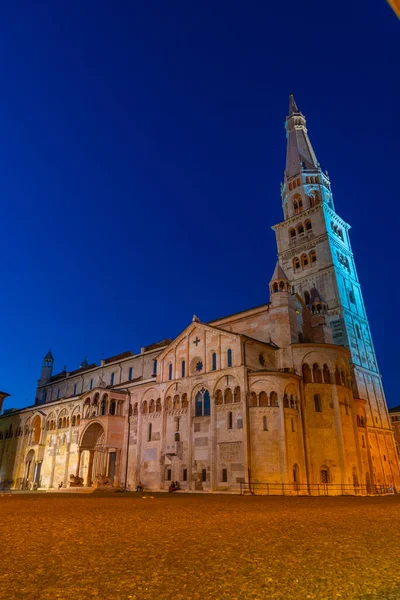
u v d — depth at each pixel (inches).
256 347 2522.1
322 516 925.2
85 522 809.5
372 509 1124.5
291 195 4288.9
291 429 2249.0
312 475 2242.9
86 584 377.4
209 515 946.7
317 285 3629.4
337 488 2210.9
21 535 644.7
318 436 2319.1
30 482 3636.8
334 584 378.0
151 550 522.9
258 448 2193.7
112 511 1053.8
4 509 1121.4
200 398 2544.3
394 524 775.1
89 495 2039.9
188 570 425.1
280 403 2242.9
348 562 457.4
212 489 2262.6
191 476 2401.6
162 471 2583.7
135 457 2790.4
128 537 623.2
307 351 2504.9
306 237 3927.2
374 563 453.1
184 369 2741.1
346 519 862.5
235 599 338.3
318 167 4382.4
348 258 3922.2
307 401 2386.8
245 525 759.7
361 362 3363.7
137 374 3612.2
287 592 356.5
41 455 3676.2
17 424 4168.3
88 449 3078.2
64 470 3344.0
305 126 4763.8
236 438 2262.6
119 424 2960.1
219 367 2518.5
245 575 407.2
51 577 400.8
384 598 340.5
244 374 2340.1
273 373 2300.7
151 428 2773.1
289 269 3944.4
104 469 2938.0
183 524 776.3
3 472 4104.3
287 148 4675.2
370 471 2694.4
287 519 861.2
